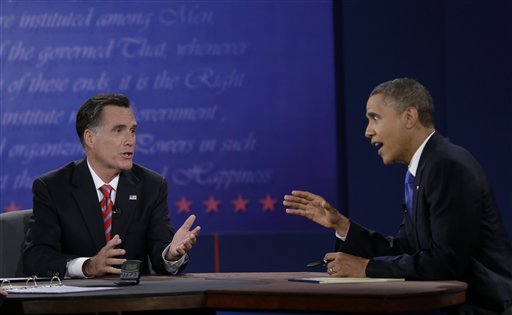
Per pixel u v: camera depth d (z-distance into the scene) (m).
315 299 7.45
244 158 16.94
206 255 16.81
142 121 16.97
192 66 16.98
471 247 9.20
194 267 16.81
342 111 17.05
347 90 16.97
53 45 16.98
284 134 16.95
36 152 16.95
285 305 7.56
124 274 8.72
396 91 9.94
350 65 16.95
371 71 16.95
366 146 16.94
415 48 16.84
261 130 16.94
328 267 9.36
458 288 8.04
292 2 16.89
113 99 10.95
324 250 16.72
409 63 16.88
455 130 16.69
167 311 9.05
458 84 16.66
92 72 17.00
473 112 16.61
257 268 16.83
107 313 9.02
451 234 9.12
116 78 16.98
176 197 16.94
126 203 10.93
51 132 16.98
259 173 16.95
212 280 9.20
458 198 9.20
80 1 16.97
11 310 7.50
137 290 8.01
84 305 7.55
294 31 16.89
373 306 7.25
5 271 11.19
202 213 16.94
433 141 9.79
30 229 10.81
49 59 16.98
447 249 9.08
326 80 16.88
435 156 9.54
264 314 8.12
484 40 16.58
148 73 17.00
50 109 16.98
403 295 7.30
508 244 9.64
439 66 16.83
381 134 9.98
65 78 17.00
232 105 16.98
